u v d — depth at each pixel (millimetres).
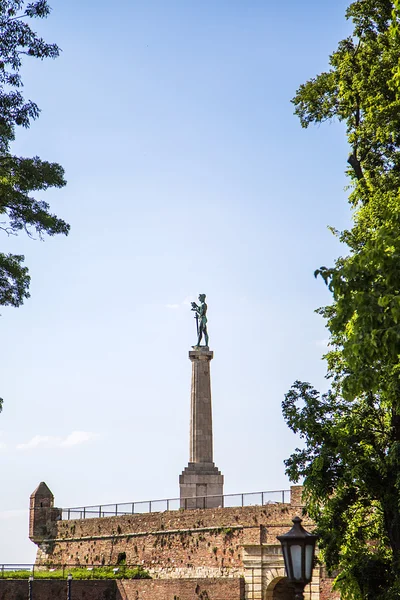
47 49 45688
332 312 53125
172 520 82125
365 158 54750
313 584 69312
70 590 76500
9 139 48250
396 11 35781
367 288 35031
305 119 58781
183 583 76250
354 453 48594
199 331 89562
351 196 54656
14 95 46469
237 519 76750
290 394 51281
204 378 88250
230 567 76438
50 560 93375
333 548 49719
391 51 52906
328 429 49438
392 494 47281
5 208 49844
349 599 50000
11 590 77375
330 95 57781
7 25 44906
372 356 34312
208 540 78562
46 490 95625
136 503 86938
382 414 50625
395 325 33688
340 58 56656
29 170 48750
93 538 89312
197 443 86812
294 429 50188
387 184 52281
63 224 50562
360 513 52281
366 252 34219
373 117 52625
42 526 94562
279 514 74125
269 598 73688
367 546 59344
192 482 85562
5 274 50094
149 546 83562
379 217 49531
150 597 77875
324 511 51000
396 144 53125
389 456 46688
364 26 56469
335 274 34969
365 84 53969
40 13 45281
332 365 52375
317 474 48531
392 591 45938
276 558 73562
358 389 35312
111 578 81625
